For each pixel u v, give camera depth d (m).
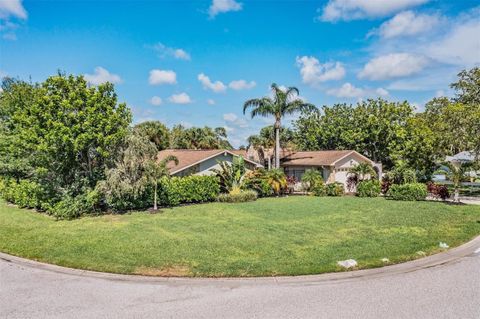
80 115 16.31
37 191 17.39
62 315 6.07
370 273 8.14
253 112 31.36
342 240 11.37
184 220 15.09
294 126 45.16
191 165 25.78
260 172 26.42
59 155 16.75
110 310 6.27
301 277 7.85
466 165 21.33
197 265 8.69
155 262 8.91
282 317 5.93
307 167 32.22
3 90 29.33
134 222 14.53
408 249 10.02
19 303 6.59
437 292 6.98
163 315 6.05
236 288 7.30
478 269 8.47
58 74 16.86
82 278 7.95
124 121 17.59
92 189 17.55
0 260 9.30
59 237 11.66
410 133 34.09
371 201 21.98
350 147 39.28
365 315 5.98
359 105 39.38
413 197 22.27
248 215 16.59
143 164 17.02
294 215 16.58
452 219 15.12
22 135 16.92
